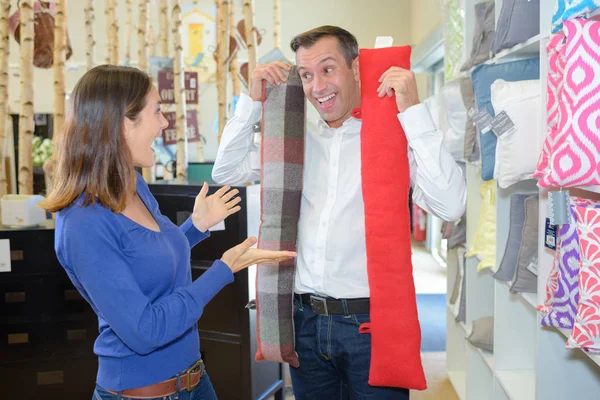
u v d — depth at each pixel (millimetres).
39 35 3975
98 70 1474
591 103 1343
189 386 1599
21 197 3098
